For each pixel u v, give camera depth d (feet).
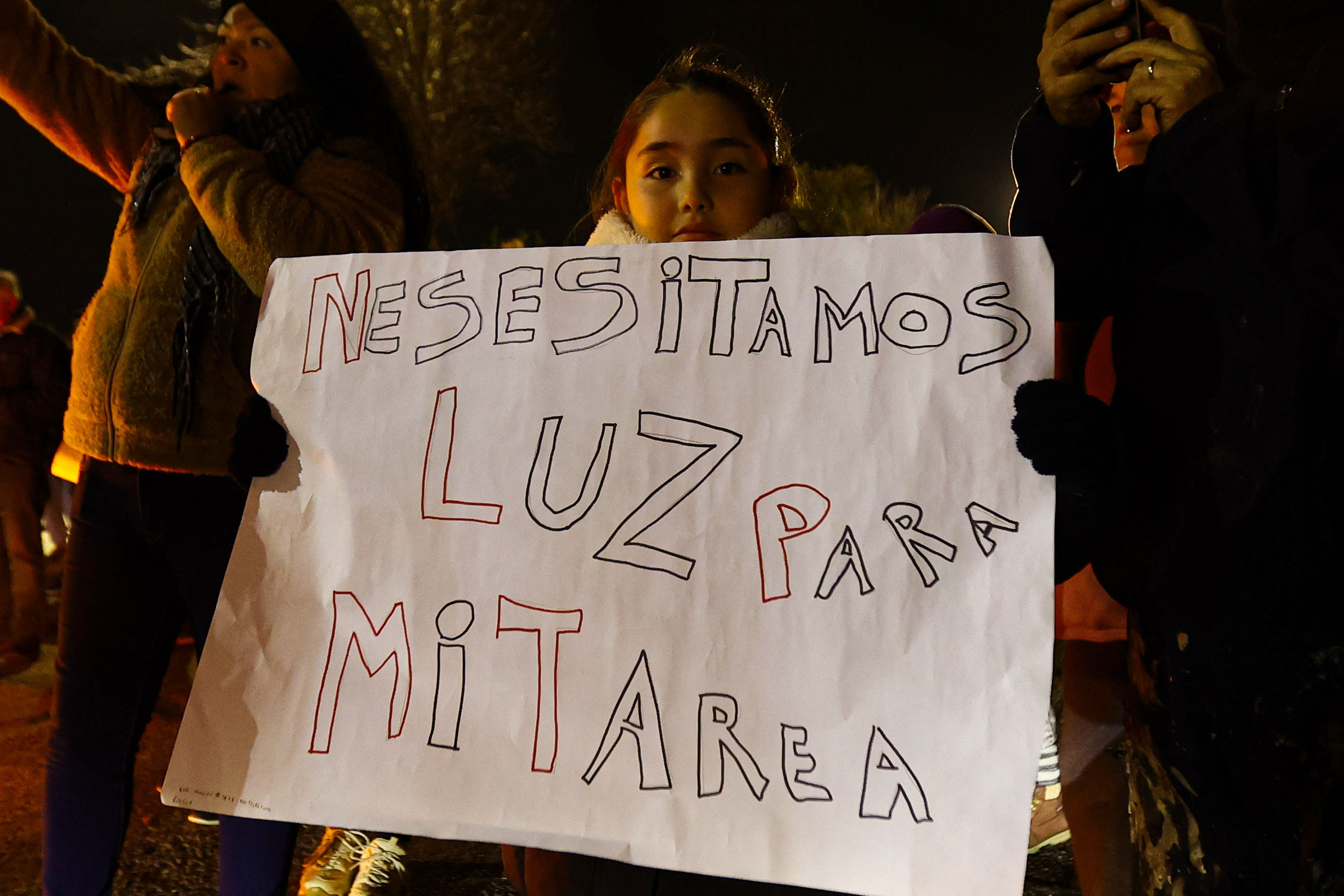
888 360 4.47
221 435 6.41
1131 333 4.61
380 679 4.76
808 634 4.30
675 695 4.38
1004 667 4.10
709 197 5.99
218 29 7.36
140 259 6.57
